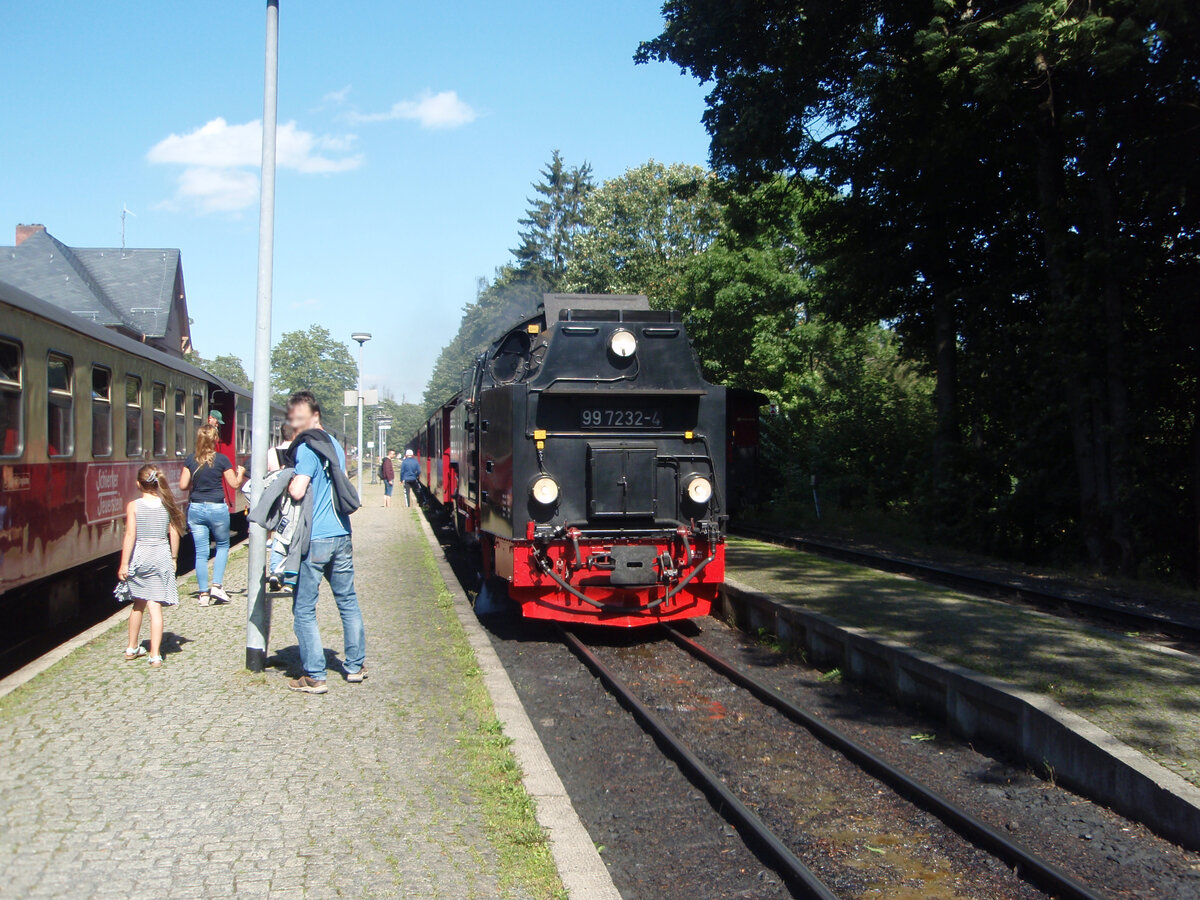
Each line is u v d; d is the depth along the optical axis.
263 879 3.69
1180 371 14.45
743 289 32.22
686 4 17.50
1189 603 11.50
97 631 8.41
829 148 18.67
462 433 13.34
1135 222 14.67
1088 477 15.15
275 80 7.15
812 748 6.06
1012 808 5.06
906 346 22.72
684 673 8.14
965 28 12.84
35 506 7.91
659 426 9.14
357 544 17.11
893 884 4.21
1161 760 4.96
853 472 25.64
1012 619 8.57
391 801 4.55
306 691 6.44
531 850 4.08
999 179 18.33
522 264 67.69
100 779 4.71
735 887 4.20
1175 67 13.02
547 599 8.87
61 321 8.53
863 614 8.73
